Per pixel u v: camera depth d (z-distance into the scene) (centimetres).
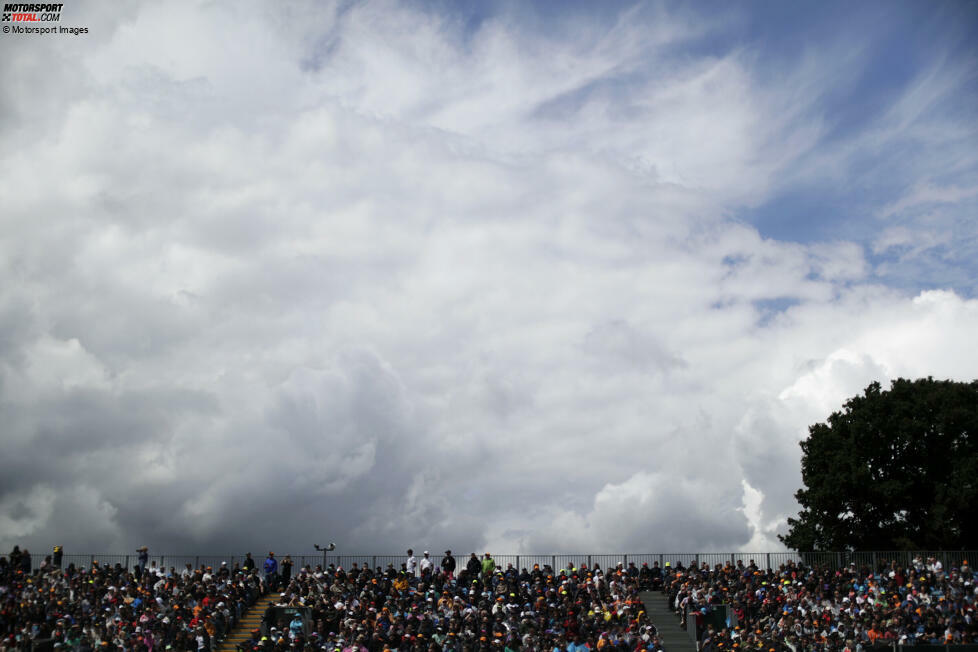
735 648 5116
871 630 5250
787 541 9494
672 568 6756
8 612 5488
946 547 8625
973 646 5081
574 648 5228
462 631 5478
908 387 9269
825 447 9388
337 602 5872
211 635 5622
